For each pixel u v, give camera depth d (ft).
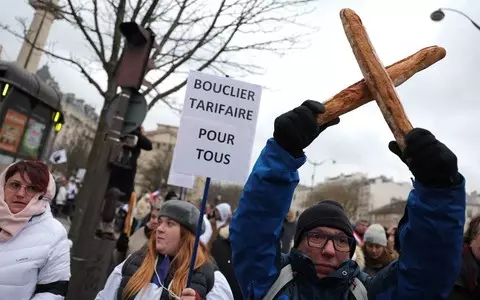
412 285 5.62
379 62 5.65
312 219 6.66
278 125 5.76
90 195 16.85
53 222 9.12
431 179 5.13
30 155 33.76
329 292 6.27
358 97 5.77
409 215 5.57
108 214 17.49
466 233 8.70
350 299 6.37
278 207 6.03
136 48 17.21
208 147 8.61
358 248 15.62
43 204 9.04
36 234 8.70
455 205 5.23
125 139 17.29
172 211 9.95
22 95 31.50
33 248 8.51
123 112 17.16
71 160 164.45
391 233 19.22
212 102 8.74
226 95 8.79
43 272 8.65
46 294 8.57
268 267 6.23
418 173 5.16
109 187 17.88
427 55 6.10
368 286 6.46
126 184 18.13
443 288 5.49
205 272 9.82
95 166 17.17
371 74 5.58
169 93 25.68
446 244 5.31
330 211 6.66
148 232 15.92
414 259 5.58
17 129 31.37
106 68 24.23
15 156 31.48
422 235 5.41
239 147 8.68
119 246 17.37
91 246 16.51
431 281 5.49
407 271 5.65
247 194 6.15
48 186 8.97
